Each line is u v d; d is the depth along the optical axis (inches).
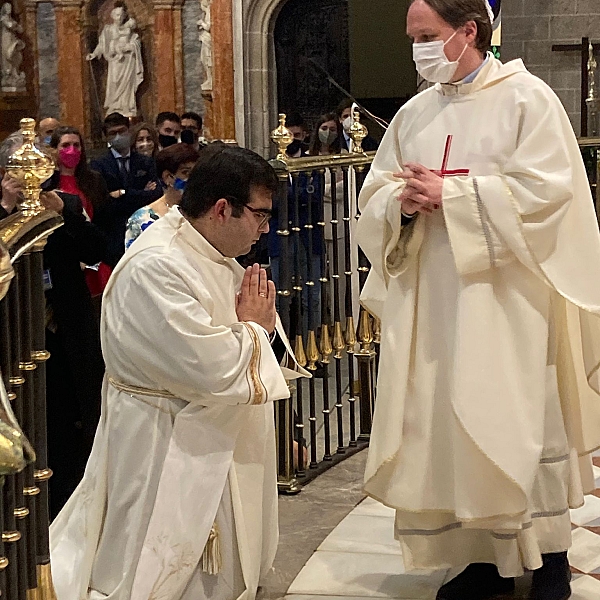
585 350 131.5
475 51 121.9
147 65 434.0
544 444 125.6
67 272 153.9
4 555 93.3
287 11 454.6
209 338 111.5
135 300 115.3
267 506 130.6
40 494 102.5
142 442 118.2
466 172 121.5
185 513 116.6
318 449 206.1
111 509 120.3
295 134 356.8
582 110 372.5
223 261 121.0
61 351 156.3
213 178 116.7
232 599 124.7
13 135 160.4
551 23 384.8
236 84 415.5
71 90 438.0
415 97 131.6
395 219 124.1
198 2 416.5
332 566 145.6
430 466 126.6
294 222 175.2
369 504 170.2
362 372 199.2
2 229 92.4
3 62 431.8
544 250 118.6
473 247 118.0
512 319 121.7
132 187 295.1
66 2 431.5
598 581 136.9
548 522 126.6
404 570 143.9
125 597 117.1
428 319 126.2
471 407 119.6
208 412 117.4
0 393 62.7
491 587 133.0
